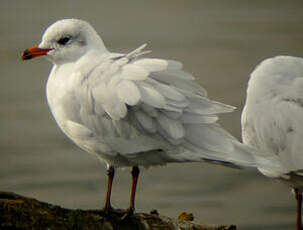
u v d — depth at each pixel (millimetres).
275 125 9961
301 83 10031
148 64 8602
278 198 17078
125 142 8859
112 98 8586
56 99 9359
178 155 8680
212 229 8969
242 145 8578
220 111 8516
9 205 7820
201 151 8562
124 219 8727
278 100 10039
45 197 16688
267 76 10250
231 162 8398
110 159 9281
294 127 9805
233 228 9016
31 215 7863
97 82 8781
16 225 7742
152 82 8508
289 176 10117
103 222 8453
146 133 8703
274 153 10047
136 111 8594
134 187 9336
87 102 8875
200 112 8500
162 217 8914
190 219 10250
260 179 18219
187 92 8547
